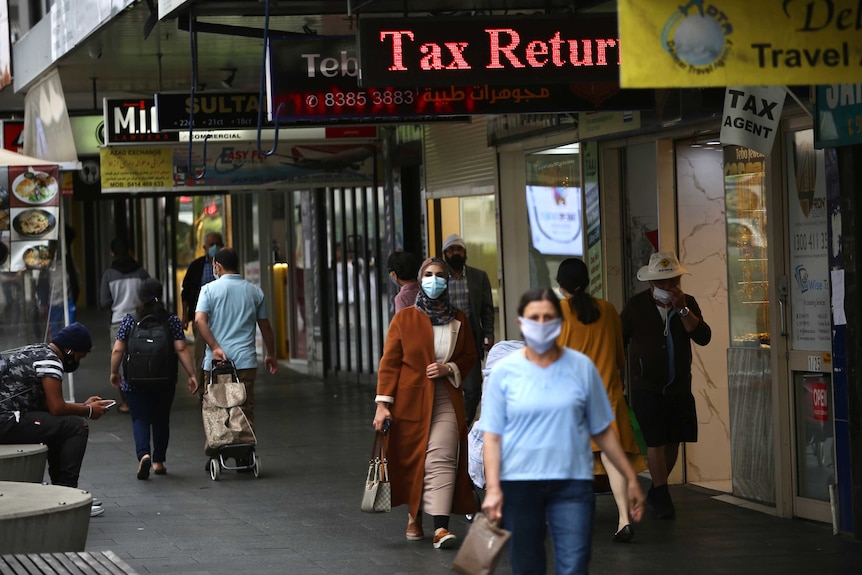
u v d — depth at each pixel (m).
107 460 35.09
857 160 23.78
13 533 18.38
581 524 16.39
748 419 28.12
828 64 15.70
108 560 17.55
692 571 22.03
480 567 15.97
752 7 15.54
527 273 38.44
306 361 60.81
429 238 45.06
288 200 61.91
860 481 24.05
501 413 16.52
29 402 25.88
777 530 25.33
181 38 36.59
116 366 32.31
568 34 24.17
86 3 36.16
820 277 25.42
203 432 40.56
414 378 24.03
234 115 34.81
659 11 15.34
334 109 27.06
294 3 28.50
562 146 35.44
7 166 38.81
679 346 26.66
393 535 25.27
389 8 27.12
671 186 31.08
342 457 35.31
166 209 86.06
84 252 114.88
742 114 24.81
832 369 24.67
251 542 24.67
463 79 23.89
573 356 16.59
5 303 39.16
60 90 40.88
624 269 33.38
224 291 32.97
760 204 28.02
